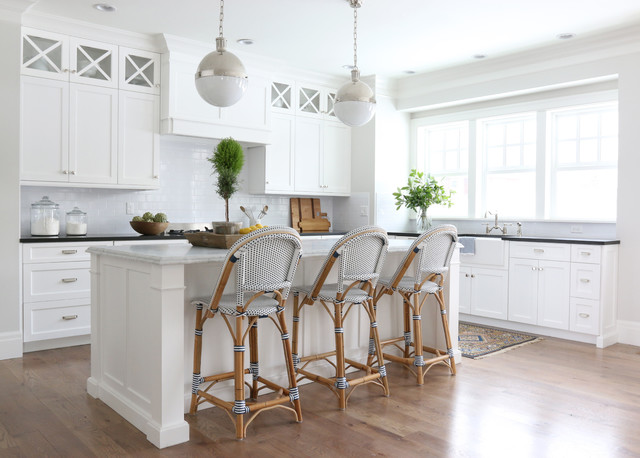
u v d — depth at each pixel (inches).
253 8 163.3
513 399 126.3
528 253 197.8
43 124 171.3
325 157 247.6
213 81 114.6
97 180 182.4
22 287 162.4
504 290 205.2
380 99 248.5
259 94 217.2
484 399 126.1
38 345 167.9
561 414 117.1
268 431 107.2
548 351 172.4
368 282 127.9
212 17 171.3
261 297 115.0
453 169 256.8
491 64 218.5
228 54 116.4
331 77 244.4
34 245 163.3
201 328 112.9
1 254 157.9
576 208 216.5
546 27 177.9
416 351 137.6
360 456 96.2
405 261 134.5
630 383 139.2
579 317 184.5
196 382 113.5
